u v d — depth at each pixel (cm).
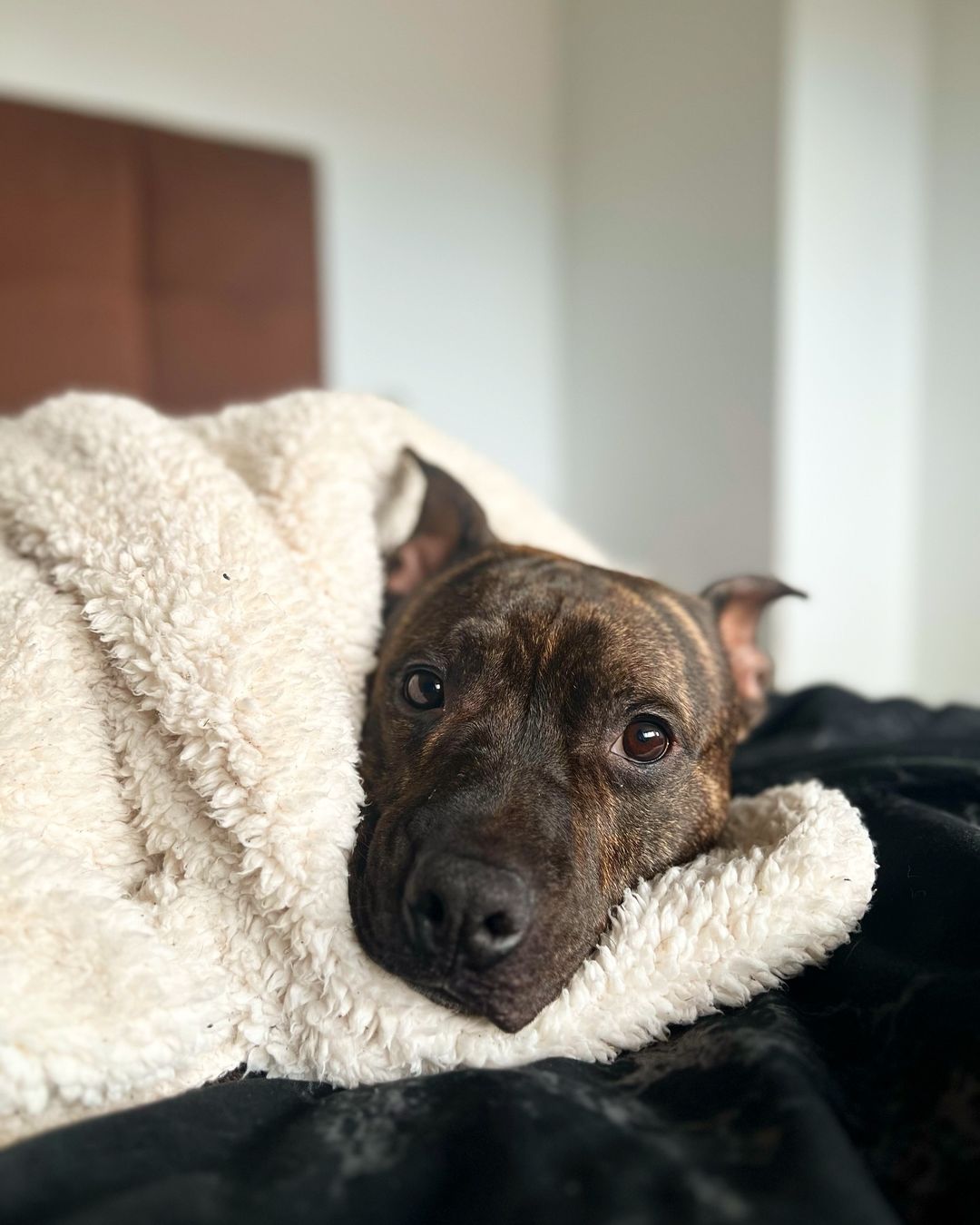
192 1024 23
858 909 26
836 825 28
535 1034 25
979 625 110
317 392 41
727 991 26
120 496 31
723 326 102
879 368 106
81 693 29
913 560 113
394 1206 18
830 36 96
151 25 86
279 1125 22
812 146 96
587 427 117
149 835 28
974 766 38
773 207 96
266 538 32
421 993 26
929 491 112
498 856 27
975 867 25
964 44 103
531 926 27
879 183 103
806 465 100
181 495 32
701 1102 21
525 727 33
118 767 29
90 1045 21
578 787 32
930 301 109
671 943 26
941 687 113
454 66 106
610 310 113
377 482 41
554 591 36
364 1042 25
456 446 47
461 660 34
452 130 107
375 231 102
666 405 108
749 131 97
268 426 39
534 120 113
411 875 27
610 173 111
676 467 108
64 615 30
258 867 26
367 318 103
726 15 98
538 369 117
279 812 26
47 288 80
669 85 104
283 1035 26
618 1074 24
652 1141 19
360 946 27
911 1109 21
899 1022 23
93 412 35
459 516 41
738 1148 19
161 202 85
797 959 26
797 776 40
